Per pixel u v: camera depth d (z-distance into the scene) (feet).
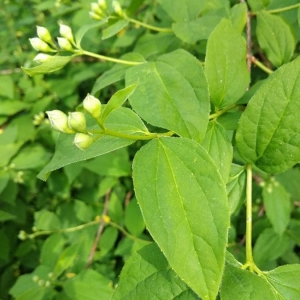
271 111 0.45
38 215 1.04
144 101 0.48
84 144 0.39
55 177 1.06
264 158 0.47
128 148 1.02
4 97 1.10
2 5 1.26
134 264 0.43
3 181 0.96
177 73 0.50
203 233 0.37
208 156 0.39
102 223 0.98
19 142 1.02
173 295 0.41
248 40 0.66
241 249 0.91
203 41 0.85
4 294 1.20
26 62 1.18
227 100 0.52
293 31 0.66
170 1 0.70
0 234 1.12
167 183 0.39
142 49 0.84
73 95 1.13
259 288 0.40
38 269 0.97
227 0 0.74
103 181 0.99
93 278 0.86
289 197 0.88
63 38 0.59
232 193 0.51
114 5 0.69
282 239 0.88
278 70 0.44
